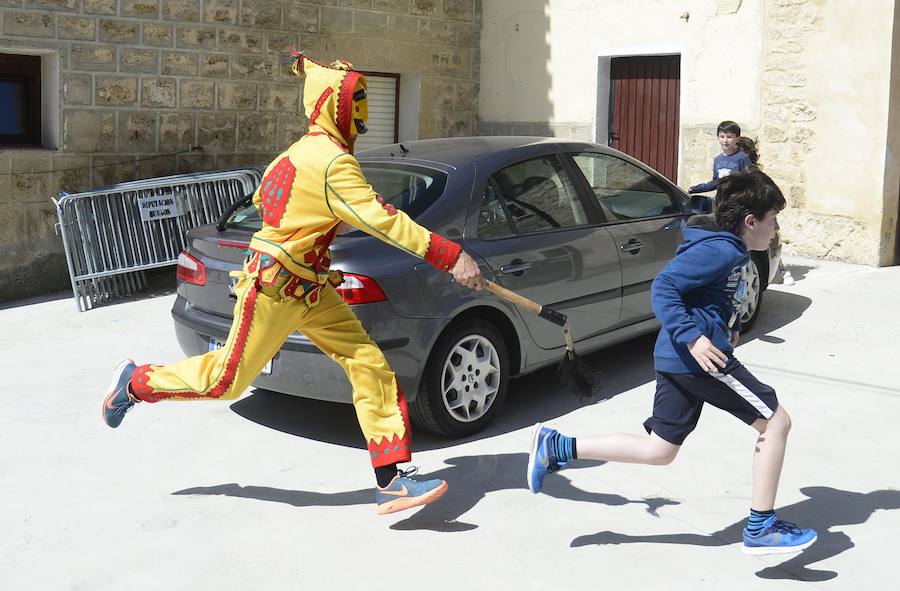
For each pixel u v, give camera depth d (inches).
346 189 155.4
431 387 199.2
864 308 306.8
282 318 161.5
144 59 391.2
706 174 413.4
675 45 419.2
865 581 146.6
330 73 161.6
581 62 458.9
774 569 150.6
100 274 345.7
